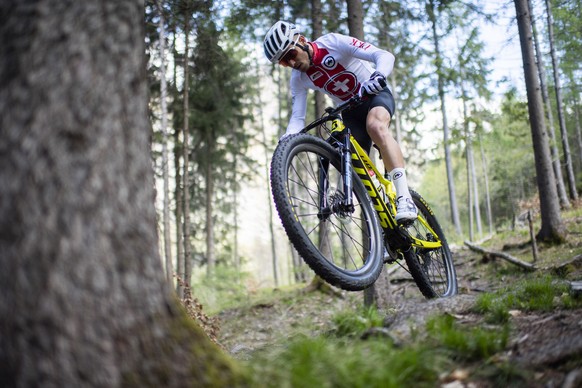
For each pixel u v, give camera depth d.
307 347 1.80
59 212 1.38
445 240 3.92
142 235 1.54
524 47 9.69
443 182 37.72
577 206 15.46
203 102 13.80
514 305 2.91
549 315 2.43
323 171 2.90
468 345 1.98
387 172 3.35
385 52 3.01
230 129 15.46
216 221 19.19
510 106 12.02
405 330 2.34
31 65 1.43
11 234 1.35
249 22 9.40
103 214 1.44
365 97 2.95
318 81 3.17
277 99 20.98
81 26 1.49
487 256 9.85
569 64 18.72
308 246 2.52
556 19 16.91
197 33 9.91
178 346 1.54
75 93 1.45
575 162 28.97
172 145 13.76
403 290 9.11
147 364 1.44
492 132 14.12
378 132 2.97
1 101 1.42
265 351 2.12
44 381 1.31
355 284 2.66
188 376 1.50
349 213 2.82
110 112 1.51
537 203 20.25
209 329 5.97
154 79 10.98
